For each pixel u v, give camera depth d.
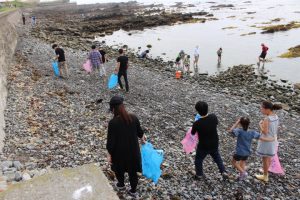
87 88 18.22
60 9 116.19
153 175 7.58
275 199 8.30
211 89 22.14
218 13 80.00
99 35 54.09
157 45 43.06
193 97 18.84
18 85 16.94
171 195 7.91
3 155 9.11
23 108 13.54
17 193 4.20
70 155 9.55
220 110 16.59
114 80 17.95
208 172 9.41
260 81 25.11
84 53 32.03
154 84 21.16
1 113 11.75
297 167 10.36
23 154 9.34
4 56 19.77
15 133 10.85
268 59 32.69
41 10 111.31
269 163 8.81
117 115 6.54
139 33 56.09
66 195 4.13
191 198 7.97
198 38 47.28
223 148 11.51
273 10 78.81
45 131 11.44
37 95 15.75
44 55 26.98
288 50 36.03
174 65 30.55
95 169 4.64
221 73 27.67
